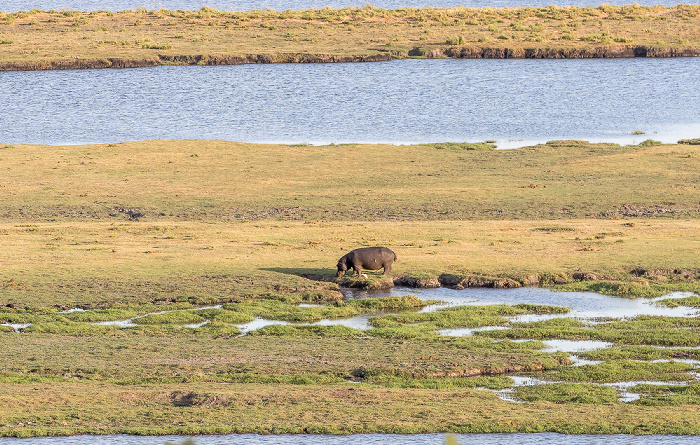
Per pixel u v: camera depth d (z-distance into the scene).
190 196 161.25
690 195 160.12
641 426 62.72
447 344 86.81
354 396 69.69
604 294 107.50
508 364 79.38
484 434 61.72
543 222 143.75
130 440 59.66
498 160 188.75
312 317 97.38
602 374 77.06
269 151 196.25
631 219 147.25
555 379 76.75
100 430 61.16
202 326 93.50
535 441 60.16
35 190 163.12
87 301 100.94
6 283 106.31
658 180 170.12
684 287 109.38
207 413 65.31
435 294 108.25
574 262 119.12
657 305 103.00
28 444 58.72
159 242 129.38
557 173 176.75
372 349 84.62
